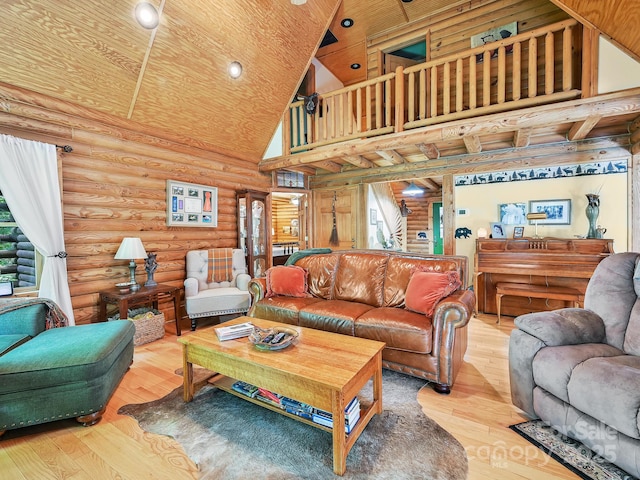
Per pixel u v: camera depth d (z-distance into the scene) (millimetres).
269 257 5320
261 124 4648
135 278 3621
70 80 2865
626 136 3547
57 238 2889
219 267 4293
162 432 1811
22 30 2422
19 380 1724
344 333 2625
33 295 2850
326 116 4641
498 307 3807
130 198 3607
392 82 5004
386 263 3160
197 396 2219
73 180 3131
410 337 2291
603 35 2898
